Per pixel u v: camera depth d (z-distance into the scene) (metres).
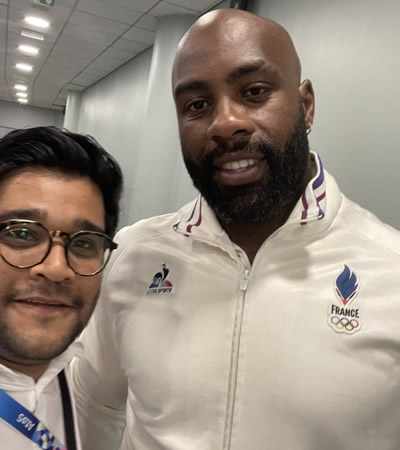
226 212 0.85
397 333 0.74
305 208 0.84
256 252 0.91
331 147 2.10
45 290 0.70
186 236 0.96
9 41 5.19
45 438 0.75
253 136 0.79
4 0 3.90
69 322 0.73
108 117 6.20
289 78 0.83
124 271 1.00
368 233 0.86
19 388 0.73
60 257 0.70
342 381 0.74
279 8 2.63
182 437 0.81
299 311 0.80
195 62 0.81
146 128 3.72
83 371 1.11
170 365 0.84
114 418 1.15
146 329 0.90
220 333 0.84
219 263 0.90
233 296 0.86
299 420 0.74
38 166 0.73
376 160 1.84
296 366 0.76
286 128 0.82
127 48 4.87
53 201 0.72
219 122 0.78
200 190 0.88
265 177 0.82
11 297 0.69
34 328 0.69
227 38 0.79
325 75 2.19
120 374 1.04
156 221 1.08
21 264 0.69
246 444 0.77
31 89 8.27
